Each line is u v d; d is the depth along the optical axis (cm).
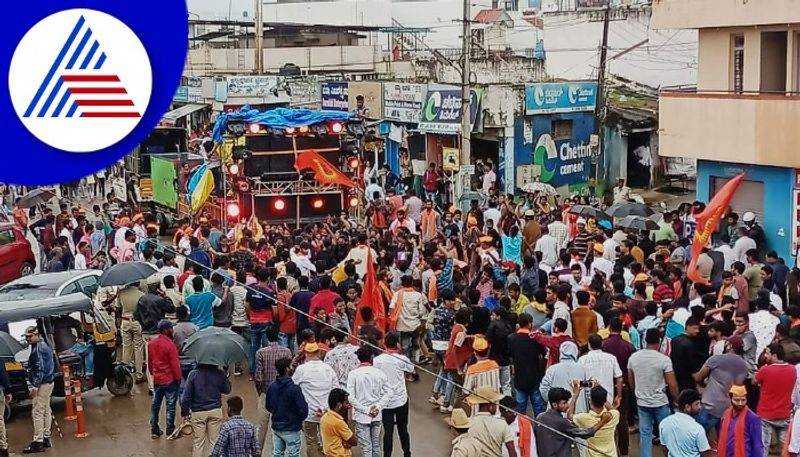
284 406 1127
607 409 1048
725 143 2311
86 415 1496
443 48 5459
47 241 2406
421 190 3478
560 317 1334
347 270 1644
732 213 2192
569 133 3528
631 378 1186
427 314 1584
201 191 2742
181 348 1437
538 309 1388
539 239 2006
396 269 1786
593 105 3584
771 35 2305
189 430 1396
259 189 2612
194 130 4706
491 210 2348
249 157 2586
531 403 1362
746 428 1003
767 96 2203
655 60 4344
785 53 2298
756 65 2316
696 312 1241
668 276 1544
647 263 1803
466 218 2341
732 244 2083
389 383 1211
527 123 3350
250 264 1680
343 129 2664
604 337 1312
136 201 3338
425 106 3400
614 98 3925
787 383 1155
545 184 3269
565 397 1015
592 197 3512
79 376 1508
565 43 4681
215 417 1208
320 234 2197
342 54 5528
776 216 2253
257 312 1606
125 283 1554
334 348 1270
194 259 1855
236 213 2598
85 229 2397
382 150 3688
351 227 2369
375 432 1180
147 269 1591
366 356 1177
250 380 1652
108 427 1440
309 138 2647
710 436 1180
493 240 1978
